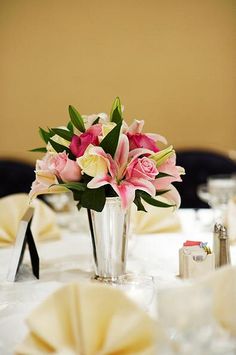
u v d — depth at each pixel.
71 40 4.47
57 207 2.68
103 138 1.44
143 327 0.93
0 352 1.04
